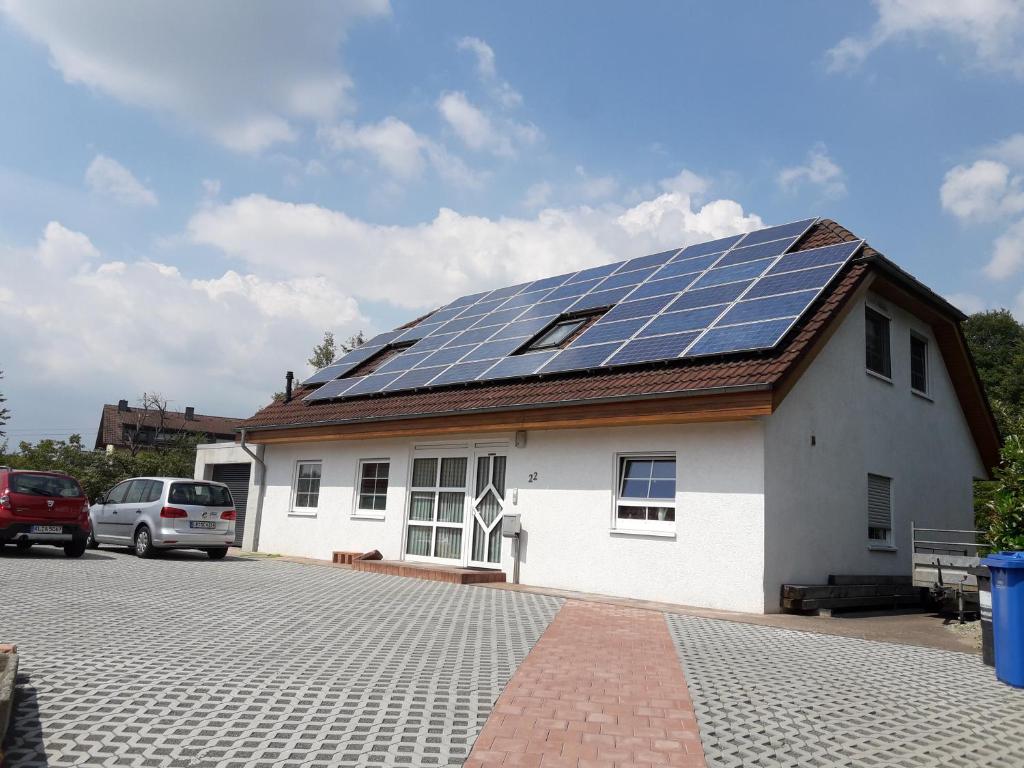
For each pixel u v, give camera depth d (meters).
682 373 11.44
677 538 11.46
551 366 13.49
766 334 11.03
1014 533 10.16
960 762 4.66
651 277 15.79
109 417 59.25
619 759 4.38
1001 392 37.81
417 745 4.42
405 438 16.06
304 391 20.25
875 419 13.86
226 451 21.58
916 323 15.94
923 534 15.05
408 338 19.84
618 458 12.48
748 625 9.49
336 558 16.48
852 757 4.61
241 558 16.78
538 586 12.91
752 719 5.25
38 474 14.70
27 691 5.19
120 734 4.41
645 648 7.58
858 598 11.77
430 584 12.48
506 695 5.56
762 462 10.83
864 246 13.04
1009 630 6.85
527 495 13.50
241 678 5.75
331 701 5.21
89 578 11.60
